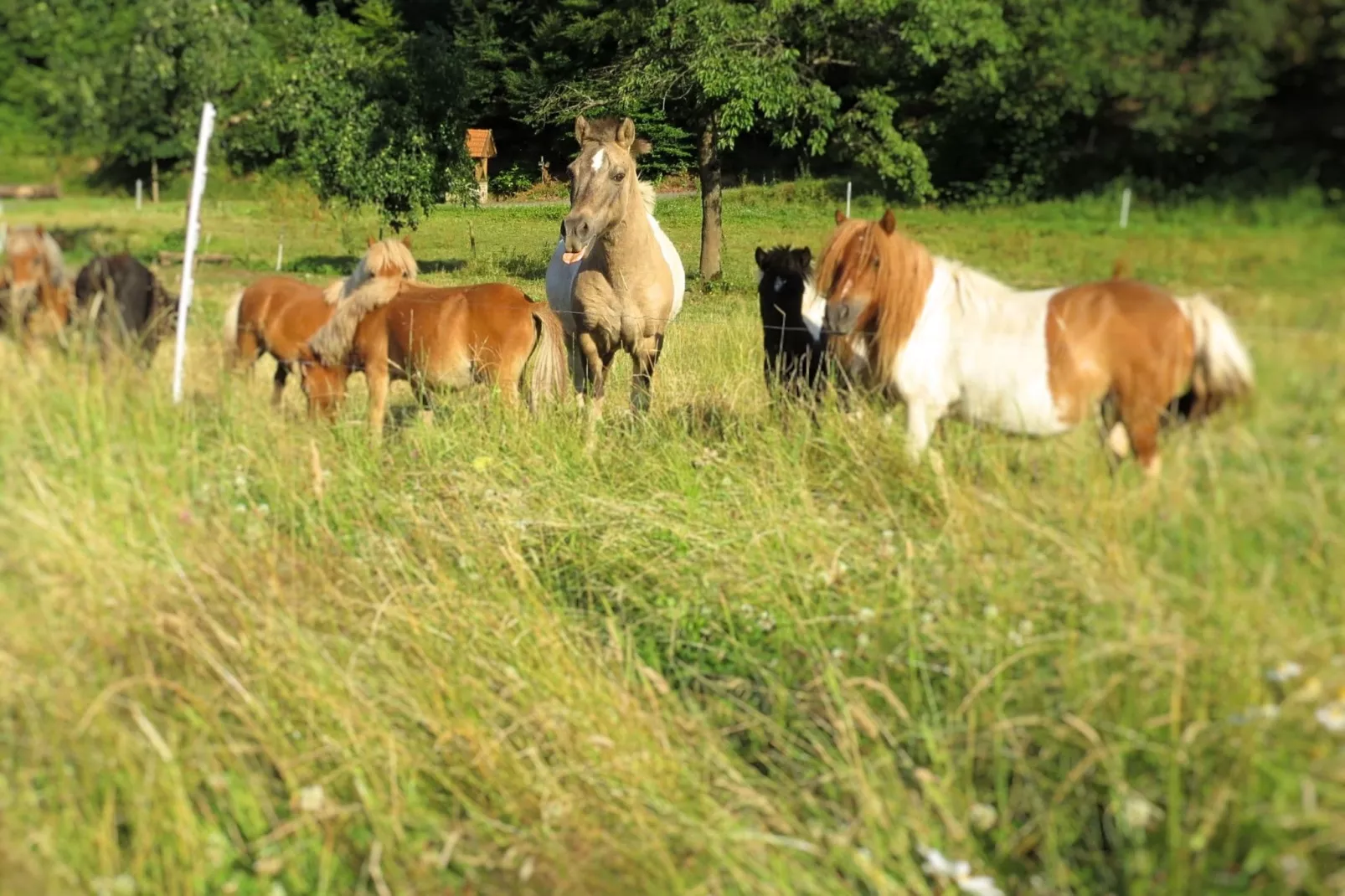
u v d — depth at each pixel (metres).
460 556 4.05
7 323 4.57
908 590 3.34
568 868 2.58
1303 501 2.97
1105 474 3.71
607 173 6.03
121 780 2.73
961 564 3.42
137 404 4.52
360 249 7.46
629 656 3.32
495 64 10.12
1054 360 4.05
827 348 5.04
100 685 3.02
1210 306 3.56
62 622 3.17
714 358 6.86
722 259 8.86
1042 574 3.22
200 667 3.14
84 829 2.60
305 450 4.86
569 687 3.11
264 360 6.71
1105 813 2.56
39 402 4.12
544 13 10.64
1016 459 4.16
